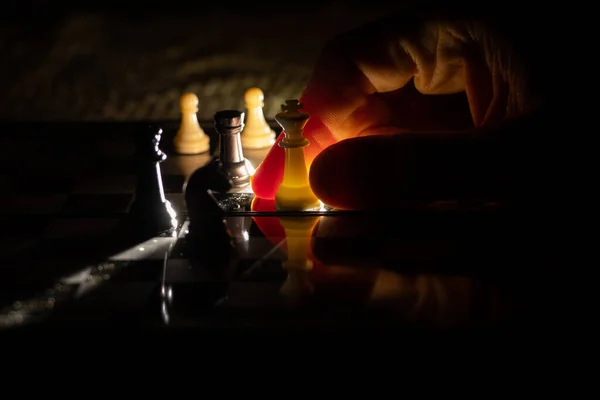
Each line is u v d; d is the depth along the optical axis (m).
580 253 0.46
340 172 0.48
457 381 0.38
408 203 0.48
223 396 0.38
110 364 0.39
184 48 0.84
